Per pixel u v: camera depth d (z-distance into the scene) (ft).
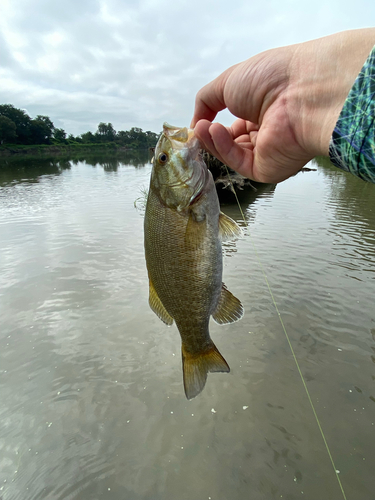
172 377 1.92
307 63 0.57
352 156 0.48
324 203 6.36
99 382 1.89
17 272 3.40
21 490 1.38
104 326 2.41
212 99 0.83
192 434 1.57
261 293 2.76
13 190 9.10
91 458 1.49
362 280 2.99
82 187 9.77
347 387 1.79
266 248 3.85
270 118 0.64
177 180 0.85
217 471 1.41
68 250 4.05
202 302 0.89
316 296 2.71
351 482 1.34
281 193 7.55
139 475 1.41
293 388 1.79
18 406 1.75
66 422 1.66
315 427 1.57
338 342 2.14
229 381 1.86
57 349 2.18
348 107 0.48
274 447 1.49
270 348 2.10
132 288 2.99
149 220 0.89
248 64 0.67
